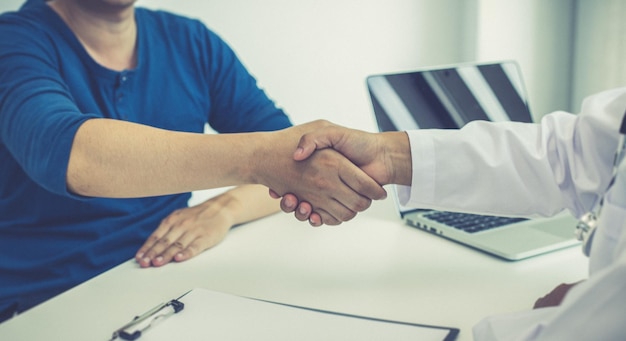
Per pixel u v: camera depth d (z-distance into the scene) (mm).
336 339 448
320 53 1653
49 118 664
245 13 1565
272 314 495
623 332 284
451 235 713
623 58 1414
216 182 671
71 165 622
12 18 888
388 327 464
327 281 597
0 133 781
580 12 1573
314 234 766
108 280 629
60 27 900
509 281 579
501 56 1626
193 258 690
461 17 1721
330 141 667
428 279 592
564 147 586
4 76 780
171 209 998
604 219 415
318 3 1614
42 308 560
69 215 883
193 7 1520
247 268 647
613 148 521
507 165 615
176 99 1022
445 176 636
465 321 493
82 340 490
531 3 1580
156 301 567
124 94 941
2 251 857
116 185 638
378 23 1681
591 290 291
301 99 1674
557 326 303
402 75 898
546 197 616
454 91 941
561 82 1656
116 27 941
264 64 1616
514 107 992
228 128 1154
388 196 947
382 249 691
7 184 888
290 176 679
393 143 665
